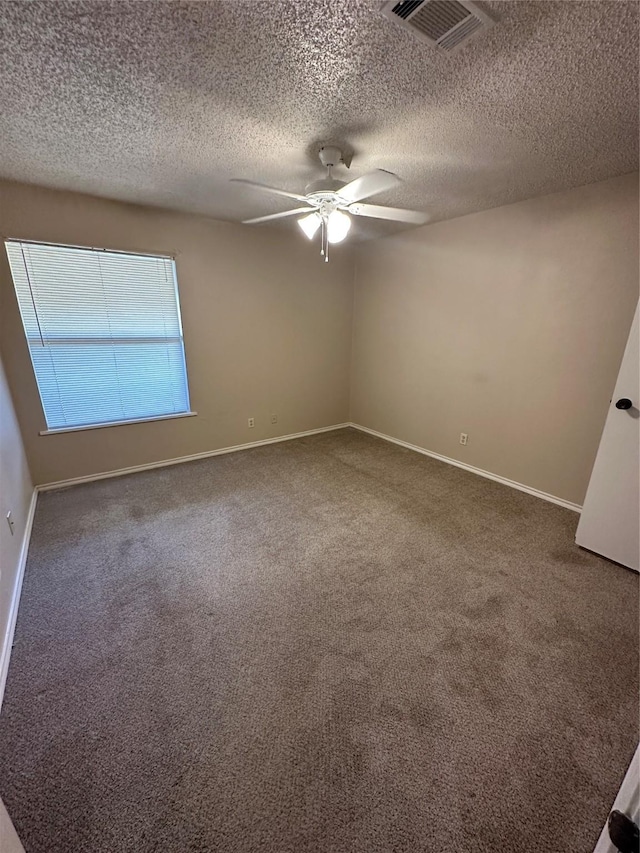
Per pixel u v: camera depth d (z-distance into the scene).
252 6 1.07
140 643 1.67
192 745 1.27
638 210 2.30
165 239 3.17
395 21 1.11
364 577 2.11
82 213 2.78
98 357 3.12
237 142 1.92
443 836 1.05
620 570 2.17
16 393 2.82
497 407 3.28
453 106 1.58
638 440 2.04
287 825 1.08
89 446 3.22
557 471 2.95
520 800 1.13
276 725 1.34
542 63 1.30
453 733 1.31
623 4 1.05
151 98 1.54
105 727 1.33
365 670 1.55
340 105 1.59
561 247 2.67
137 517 2.70
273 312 3.98
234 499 2.99
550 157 2.09
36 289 2.76
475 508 2.88
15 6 1.06
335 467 3.64
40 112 1.64
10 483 2.20
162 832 1.06
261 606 1.89
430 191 2.63
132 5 1.07
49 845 1.03
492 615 1.84
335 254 4.27
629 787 0.58
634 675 1.53
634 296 2.40
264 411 4.21
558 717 1.37
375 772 1.20
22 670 1.54
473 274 3.27
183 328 3.44
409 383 4.07
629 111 1.61
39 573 2.11
